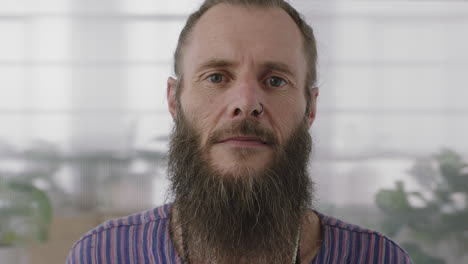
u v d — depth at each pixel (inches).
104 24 87.7
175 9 86.9
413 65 85.7
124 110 88.5
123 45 87.8
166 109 88.0
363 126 85.7
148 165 87.9
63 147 89.0
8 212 68.9
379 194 83.2
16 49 88.0
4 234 64.5
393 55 85.7
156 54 87.7
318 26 83.5
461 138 85.3
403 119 85.9
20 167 88.5
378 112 85.9
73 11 87.6
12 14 87.6
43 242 70.1
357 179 85.5
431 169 84.5
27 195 70.7
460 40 85.0
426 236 81.2
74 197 88.0
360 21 85.0
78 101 88.8
